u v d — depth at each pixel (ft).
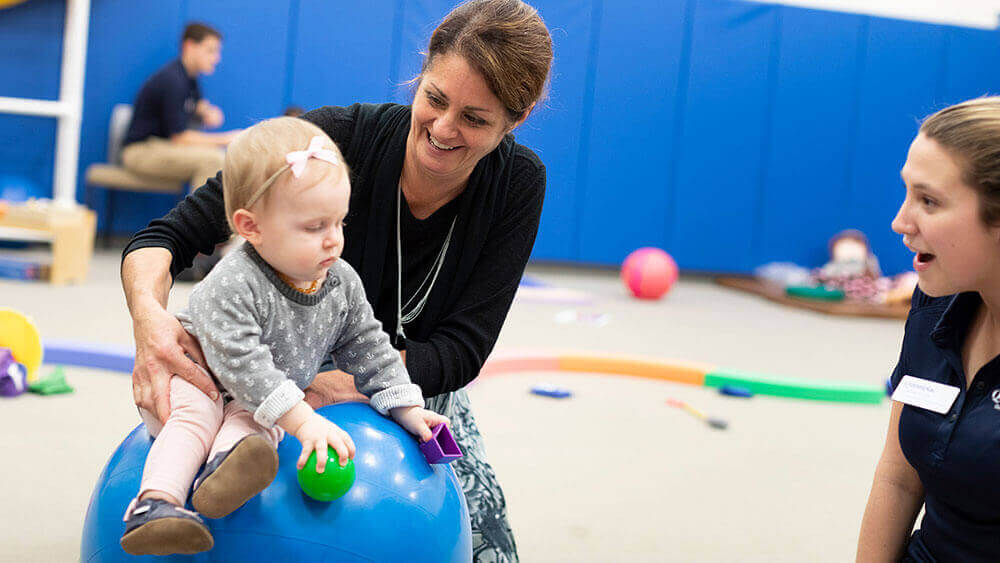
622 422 11.18
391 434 4.65
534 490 8.57
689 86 23.98
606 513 8.16
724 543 7.73
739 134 24.43
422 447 4.74
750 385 13.28
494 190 5.55
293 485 4.20
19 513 7.04
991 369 4.32
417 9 22.30
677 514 8.30
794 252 25.14
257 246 4.25
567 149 23.53
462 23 4.80
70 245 16.29
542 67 4.91
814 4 26.14
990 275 4.20
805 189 24.97
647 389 12.98
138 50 21.25
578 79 23.34
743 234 24.84
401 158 5.39
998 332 4.37
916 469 4.68
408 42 22.34
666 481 9.17
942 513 4.66
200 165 19.51
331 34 22.04
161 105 19.42
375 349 4.82
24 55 20.39
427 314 5.66
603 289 22.24
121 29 21.11
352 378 5.10
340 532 4.18
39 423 9.09
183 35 19.67
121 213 21.44
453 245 5.57
